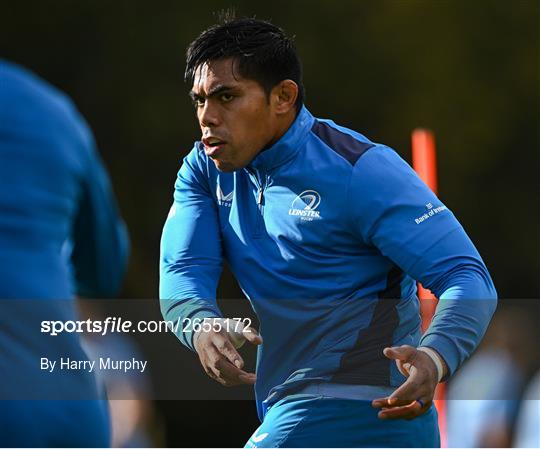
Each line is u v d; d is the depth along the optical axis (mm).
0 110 10969
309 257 13516
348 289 13539
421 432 13734
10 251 10773
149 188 41375
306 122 13516
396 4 43781
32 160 10945
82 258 11641
